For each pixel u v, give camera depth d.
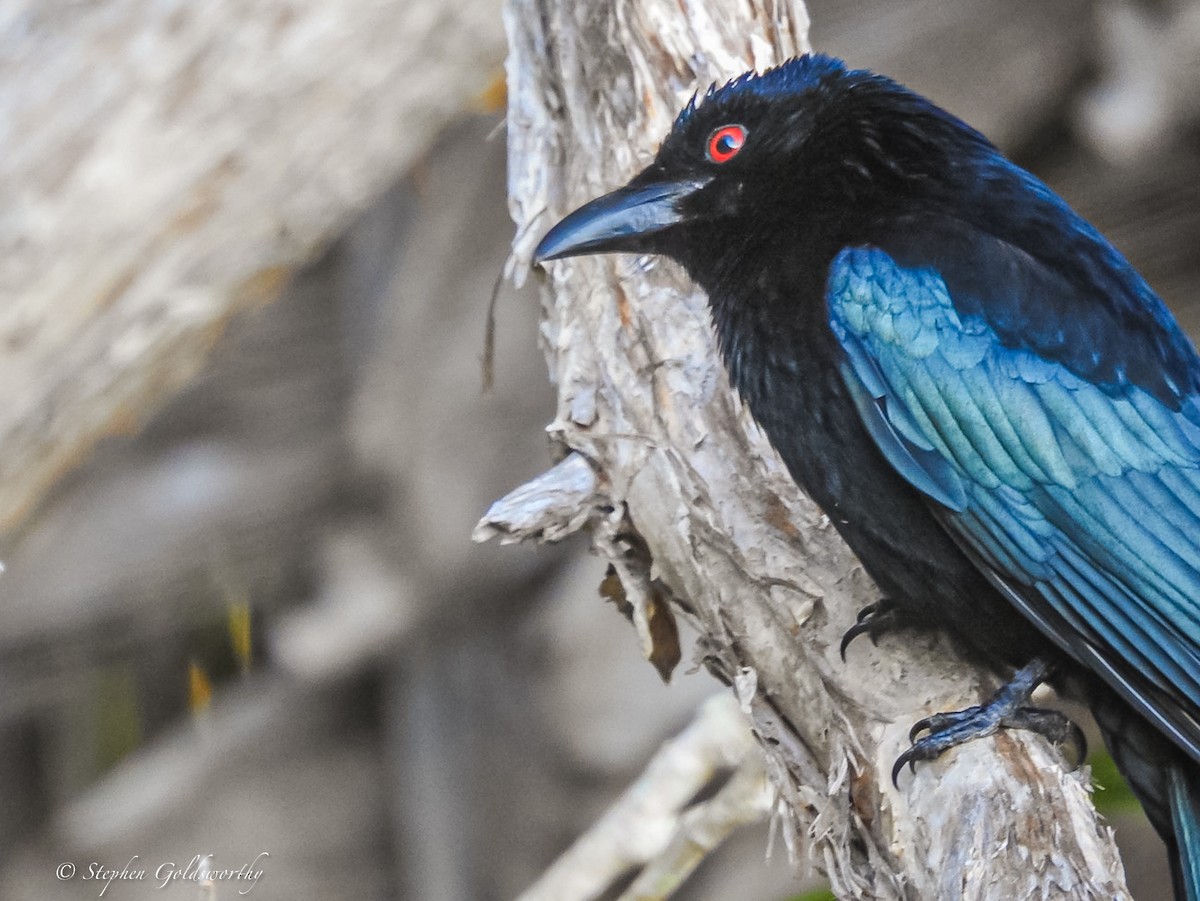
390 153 13.29
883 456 9.05
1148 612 8.68
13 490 12.95
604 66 9.81
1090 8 16.94
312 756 19.62
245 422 17.98
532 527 8.61
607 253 9.45
